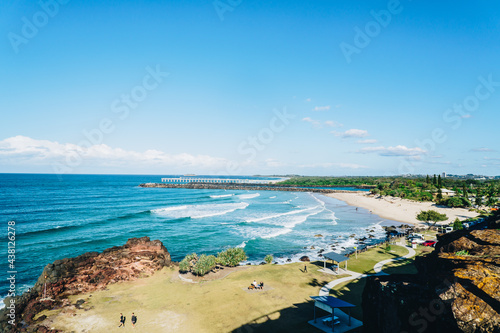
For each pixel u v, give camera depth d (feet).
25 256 155.63
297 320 83.92
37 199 387.75
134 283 115.14
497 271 36.14
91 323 84.43
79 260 123.95
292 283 112.98
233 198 478.18
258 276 121.60
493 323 30.66
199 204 382.63
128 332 79.77
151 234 211.20
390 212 324.39
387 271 124.16
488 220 71.20
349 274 121.80
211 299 99.81
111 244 184.24
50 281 105.81
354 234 214.69
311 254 165.37
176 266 133.90
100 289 108.68
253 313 89.10
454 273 37.58
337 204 413.80
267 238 202.49
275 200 458.91
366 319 50.67
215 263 133.80
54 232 209.97
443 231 200.23
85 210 308.60
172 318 87.25
